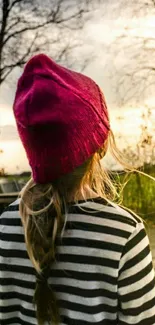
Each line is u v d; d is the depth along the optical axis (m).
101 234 1.19
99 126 1.21
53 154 1.18
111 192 1.39
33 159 1.22
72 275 1.20
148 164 7.75
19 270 1.30
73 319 1.21
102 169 1.30
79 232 1.21
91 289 1.19
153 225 7.27
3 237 1.34
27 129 1.20
